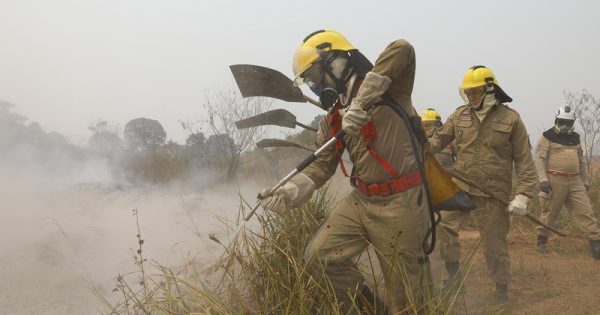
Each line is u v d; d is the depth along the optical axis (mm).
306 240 3418
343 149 3051
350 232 3000
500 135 4148
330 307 2979
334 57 2859
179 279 3123
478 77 4215
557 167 5777
